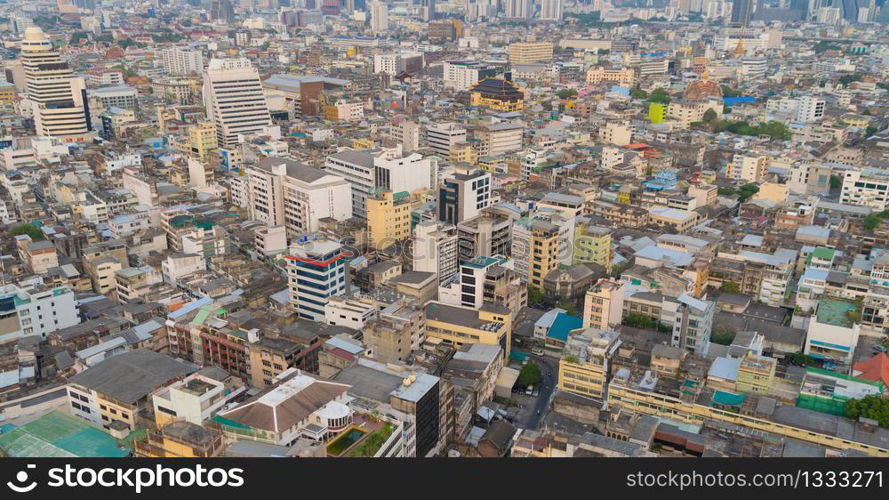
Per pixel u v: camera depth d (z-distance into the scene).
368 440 190.25
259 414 189.12
